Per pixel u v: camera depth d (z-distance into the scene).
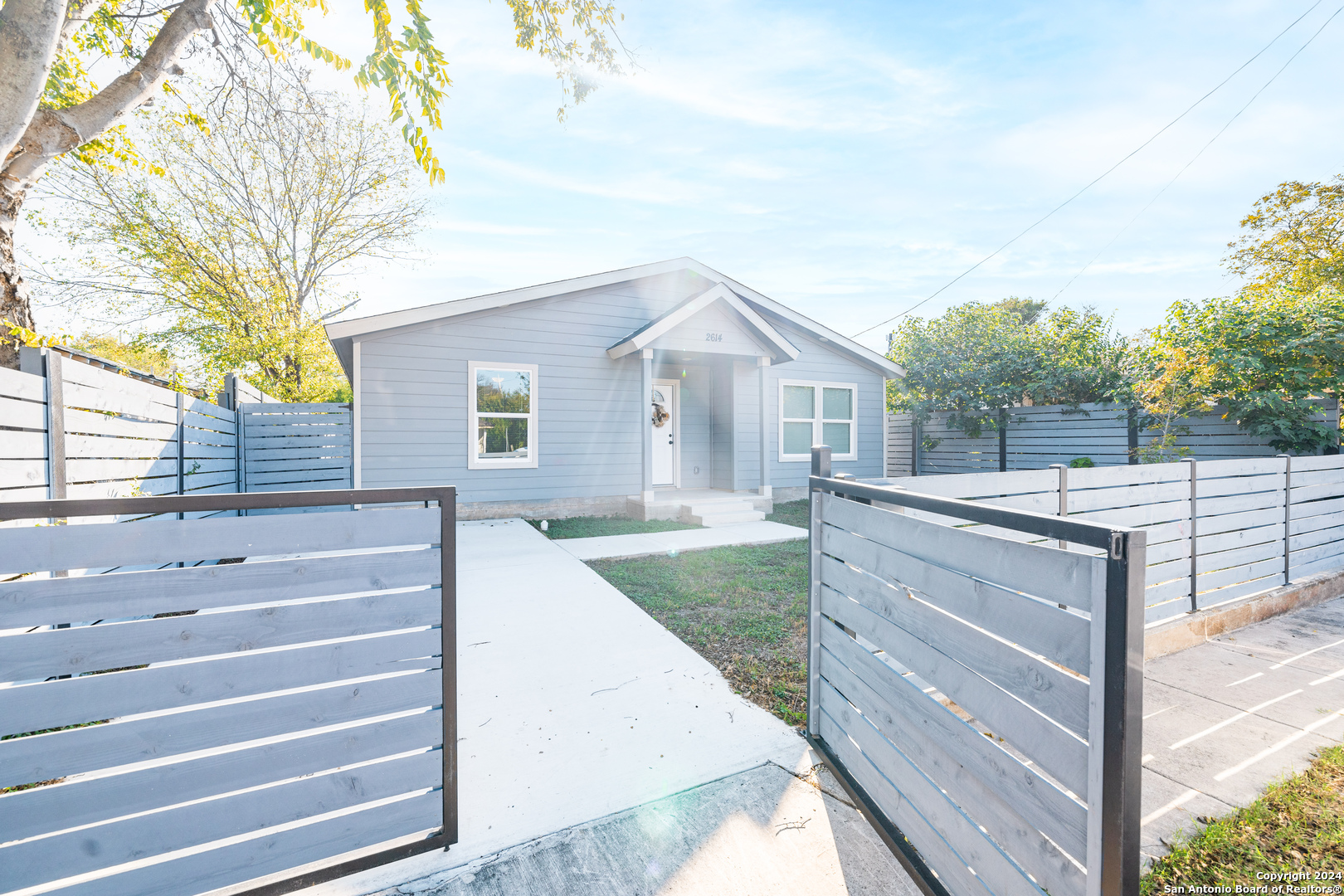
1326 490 5.18
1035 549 1.41
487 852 1.97
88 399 3.41
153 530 1.59
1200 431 8.21
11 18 3.07
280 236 17.08
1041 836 1.38
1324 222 14.38
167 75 4.50
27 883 1.48
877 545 2.21
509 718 2.93
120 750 1.57
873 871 1.91
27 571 1.47
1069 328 11.59
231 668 1.68
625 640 4.02
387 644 1.87
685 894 1.81
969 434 12.05
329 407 8.88
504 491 9.38
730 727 2.85
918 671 1.92
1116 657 1.14
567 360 9.84
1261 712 3.08
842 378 12.72
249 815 1.70
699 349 10.05
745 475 11.49
